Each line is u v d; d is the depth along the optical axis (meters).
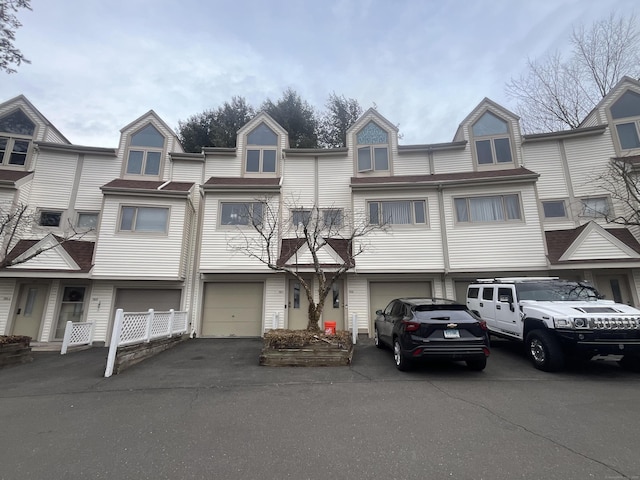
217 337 12.80
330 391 5.73
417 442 3.66
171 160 14.67
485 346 6.54
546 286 8.25
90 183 13.83
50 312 12.22
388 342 8.56
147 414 4.66
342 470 3.08
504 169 13.89
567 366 7.42
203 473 3.04
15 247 11.93
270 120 15.54
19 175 12.95
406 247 12.73
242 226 13.08
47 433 4.01
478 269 12.21
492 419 4.32
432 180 13.54
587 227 11.54
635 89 13.43
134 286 12.82
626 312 6.56
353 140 15.17
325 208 13.95
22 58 10.78
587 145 13.48
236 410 4.79
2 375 7.27
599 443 3.57
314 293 13.20
